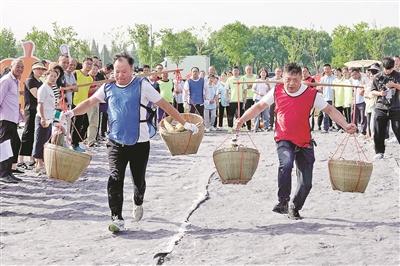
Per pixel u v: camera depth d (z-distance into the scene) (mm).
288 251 6590
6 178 10875
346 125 7809
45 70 12297
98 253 6656
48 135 11570
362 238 7125
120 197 7477
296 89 7855
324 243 6883
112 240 7176
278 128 8023
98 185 10875
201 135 8859
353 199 9430
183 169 12734
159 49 70438
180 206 9062
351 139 18250
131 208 8961
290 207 8102
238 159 7824
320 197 9578
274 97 8008
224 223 7891
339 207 8875
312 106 7859
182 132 8695
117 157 7430
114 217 7477
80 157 7605
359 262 6195
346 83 20953
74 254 6625
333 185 8078
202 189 10375
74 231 7656
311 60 119688
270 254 6488
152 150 16062
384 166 12492
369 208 8797
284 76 7863
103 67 17625
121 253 6629
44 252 6715
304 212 8539
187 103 21094
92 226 7906
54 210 8883
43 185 10750
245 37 91938
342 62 88500
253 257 6391
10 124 10977
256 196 9750
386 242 6965
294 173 11766
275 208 8328
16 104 11039
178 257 6430
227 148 7902
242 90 21922
